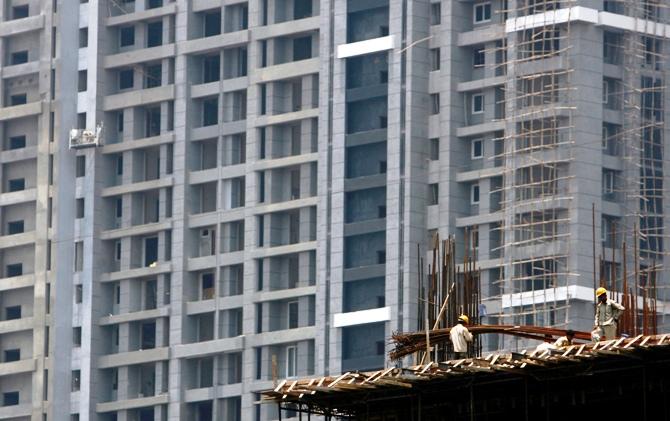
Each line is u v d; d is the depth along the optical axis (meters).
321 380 163.50
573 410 155.75
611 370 151.50
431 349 182.88
